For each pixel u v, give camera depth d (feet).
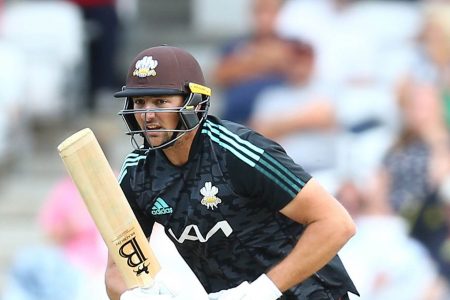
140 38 125.59
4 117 104.06
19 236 99.81
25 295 79.66
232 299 45.78
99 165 45.50
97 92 118.52
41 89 110.83
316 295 47.93
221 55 93.71
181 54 45.85
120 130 112.98
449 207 79.87
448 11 90.99
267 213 46.73
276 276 45.91
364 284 78.43
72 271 79.61
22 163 110.11
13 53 105.19
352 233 45.88
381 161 82.84
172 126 45.70
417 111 82.58
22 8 110.22
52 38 110.11
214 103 107.65
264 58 92.58
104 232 45.85
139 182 47.29
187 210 46.65
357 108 90.84
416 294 79.10
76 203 80.02
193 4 132.05
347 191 82.38
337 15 96.78
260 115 91.86
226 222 46.52
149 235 49.29
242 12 130.41
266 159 45.47
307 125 90.79
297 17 95.81
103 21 116.98
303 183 45.55
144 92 45.24
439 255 79.61
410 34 97.14
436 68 89.25
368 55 94.99
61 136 111.96
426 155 81.61
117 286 48.55
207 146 46.24
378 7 99.14
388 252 79.05
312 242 45.73
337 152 89.56
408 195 81.00
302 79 92.32
